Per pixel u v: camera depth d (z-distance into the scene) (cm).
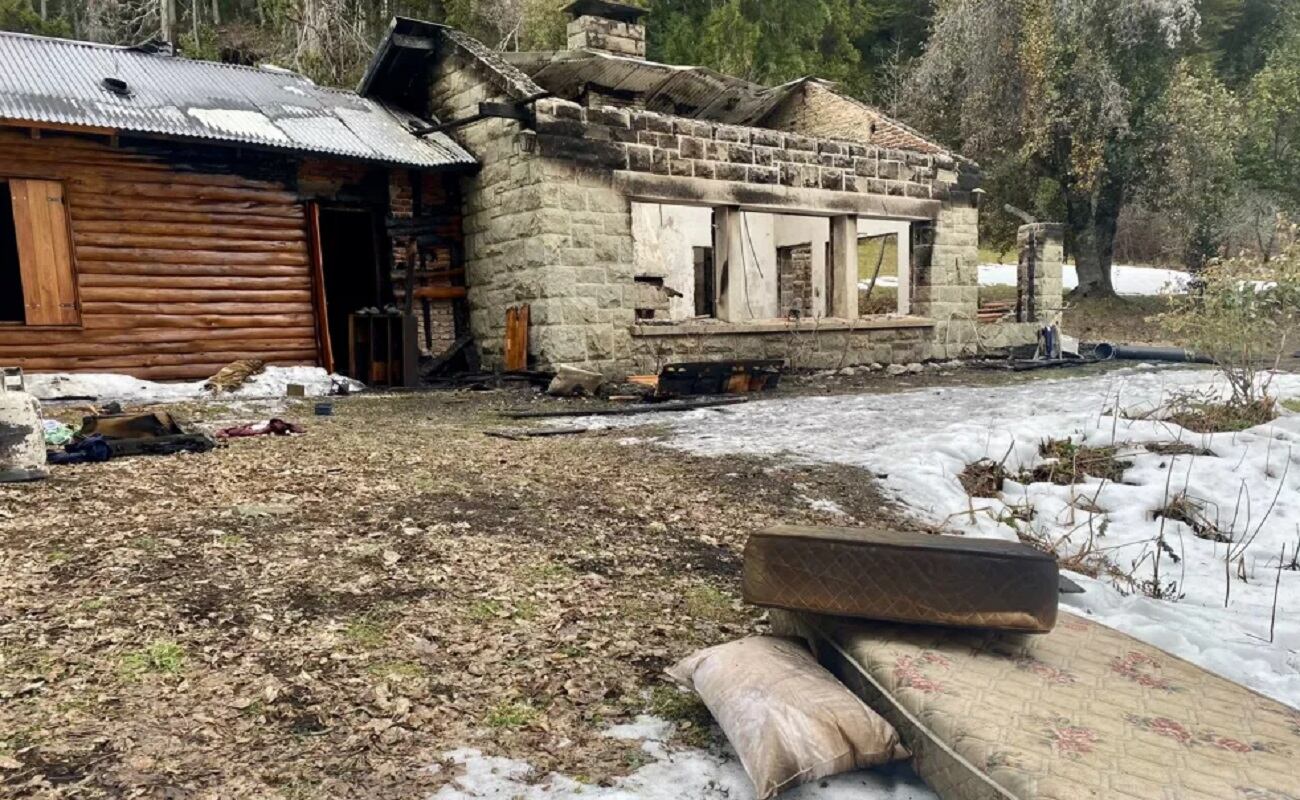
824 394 1184
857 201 1544
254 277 1229
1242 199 2598
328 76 2386
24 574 408
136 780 260
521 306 1280
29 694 304
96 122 1040
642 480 650
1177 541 602
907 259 1805
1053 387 1223
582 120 1250
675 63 2870
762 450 765
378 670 336
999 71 2319
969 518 607
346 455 706
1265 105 2689
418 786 263
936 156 1650
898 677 286
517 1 2609
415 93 1509
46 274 1075
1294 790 227
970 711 263
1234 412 862
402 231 1362
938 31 2447
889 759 268
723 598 435
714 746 293
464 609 397
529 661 350
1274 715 279
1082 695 281
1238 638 432
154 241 1147
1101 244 2567
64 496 546
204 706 305
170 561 432
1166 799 220
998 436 768
